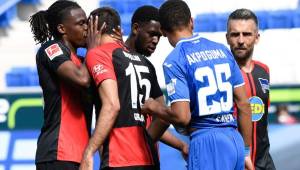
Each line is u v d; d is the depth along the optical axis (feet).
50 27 61.31
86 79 57.36
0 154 118.01
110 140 57.16
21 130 118.73
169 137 66.49
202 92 57.62
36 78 136.98
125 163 56.85
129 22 142.72
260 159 70.08
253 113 69.62
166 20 59.00
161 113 57.31
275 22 142.92
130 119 57.41
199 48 58.49
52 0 150.00
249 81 69.82
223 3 148.97
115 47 58.03
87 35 59.67
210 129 57.82
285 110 115.96
